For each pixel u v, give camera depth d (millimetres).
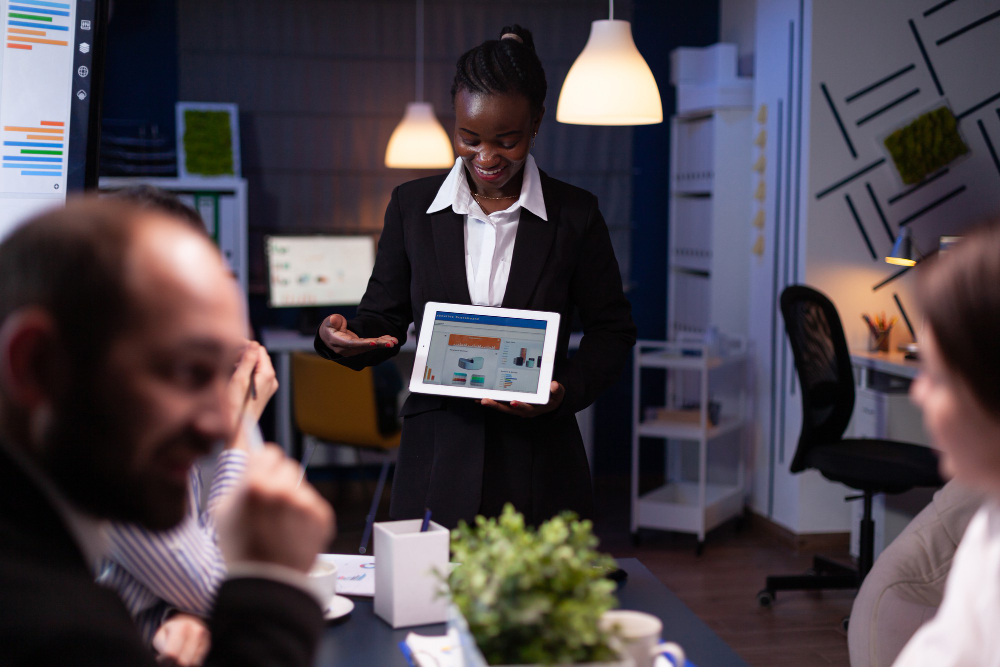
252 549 673
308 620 655
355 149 4848
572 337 4605
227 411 573
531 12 4844
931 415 702
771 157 4191
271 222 4836
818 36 3859
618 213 4996
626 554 3992
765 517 4270
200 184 4465
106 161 4512
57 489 562
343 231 4891
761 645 3023
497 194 1701
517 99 1534
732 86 4348
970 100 3973
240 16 4676
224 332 555
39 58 1481
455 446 1586
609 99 3098
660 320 5105
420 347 1575
